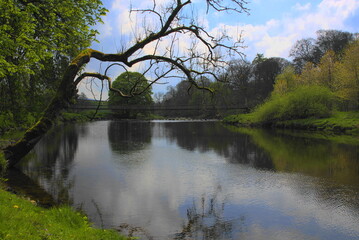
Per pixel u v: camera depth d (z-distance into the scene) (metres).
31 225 4.33
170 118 80.62
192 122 59.19
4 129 14.37
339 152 18.84
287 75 48.69
